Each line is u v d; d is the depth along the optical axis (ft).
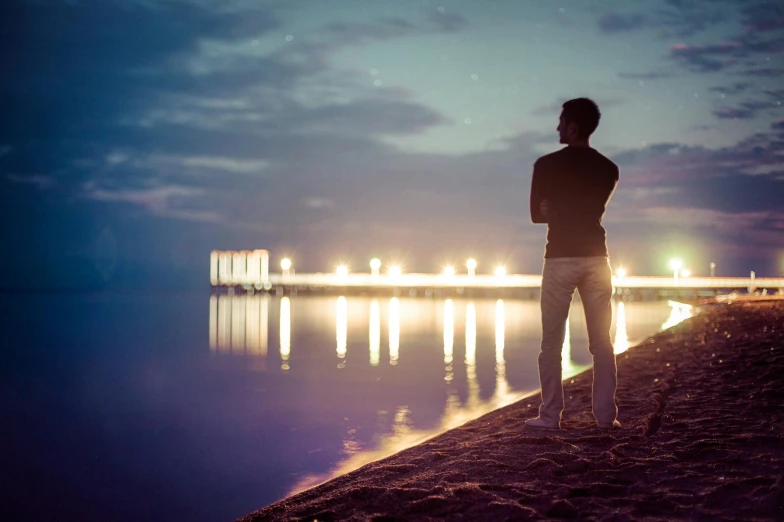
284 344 44.75
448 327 61.62
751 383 18.75
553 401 14.44
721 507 8.88
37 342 47.01
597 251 13.89
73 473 14.67
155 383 27.99
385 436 17.54
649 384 20.52
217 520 11.55
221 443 17.17
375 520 9.23
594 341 14.30
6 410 22.12
